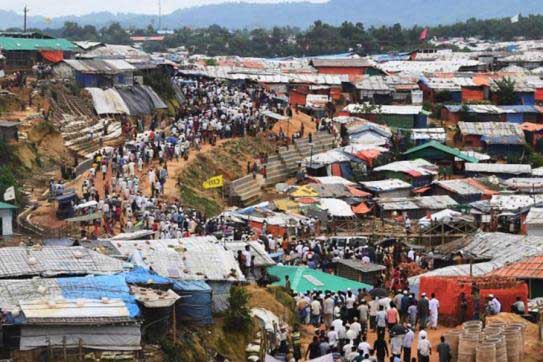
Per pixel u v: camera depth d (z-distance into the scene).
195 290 72.69
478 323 80.88
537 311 89.69
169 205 128.62
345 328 78.56
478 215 149.62
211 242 86.75
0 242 95.38
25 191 132.00
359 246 123.50
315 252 113.25
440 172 195.88
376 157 195.00
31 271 71.88
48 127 159.50
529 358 79.00
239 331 75.56
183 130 186.38
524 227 137.00
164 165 153.25
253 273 93.19
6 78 188.75
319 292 89.81
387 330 82.19
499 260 108.94
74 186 134.12
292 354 77.31
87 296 66.56
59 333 62.75
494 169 192.12
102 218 113.69
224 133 195.12
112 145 168.50
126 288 68.56
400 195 171.62
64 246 79.81
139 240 89.56
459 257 115.62
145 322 66.44
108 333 63.62
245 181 171.25
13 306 64.31
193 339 70.31
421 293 93.25
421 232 137.88
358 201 159.75
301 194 159.88
